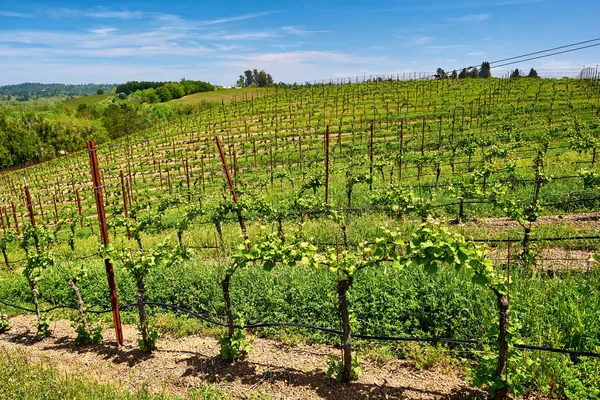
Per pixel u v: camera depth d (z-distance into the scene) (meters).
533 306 6.14
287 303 7.29
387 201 12.41
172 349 6.86
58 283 10.42
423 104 56.03
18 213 31.80
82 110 108.56
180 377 6.04
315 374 5.70
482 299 6.41
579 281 7.02
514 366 4.91
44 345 7.69
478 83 69.19
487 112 45.06
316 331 6.59
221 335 7.05
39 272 8.30
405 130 41.06
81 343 7.54
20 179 48.16
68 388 5.63
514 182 14.46
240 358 6.27
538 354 5.17
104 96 179.38
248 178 28.03
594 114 38.50
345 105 62.22
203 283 8.45
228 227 14.05
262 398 5.32
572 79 68.25
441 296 6.62
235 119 63.12
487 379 4.61
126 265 6.64
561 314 5.87
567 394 4.60
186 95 139.25
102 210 6.94
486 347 5.45
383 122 46.69
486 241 9.21
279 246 5.73
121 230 17.81
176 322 7.62
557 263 8.27
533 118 38.84
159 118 92.25
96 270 10.46
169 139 55.69
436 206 11.61
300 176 24.23
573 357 5.21
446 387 5.13
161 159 45.41
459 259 4.43
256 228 12.44
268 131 52.25
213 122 62.88
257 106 72.12
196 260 10.34
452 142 29.73
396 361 5.77
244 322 6.72
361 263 5.15
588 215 11.27
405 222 11.35
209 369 6.13
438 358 5.62
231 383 5.72
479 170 13.96
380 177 20.70
